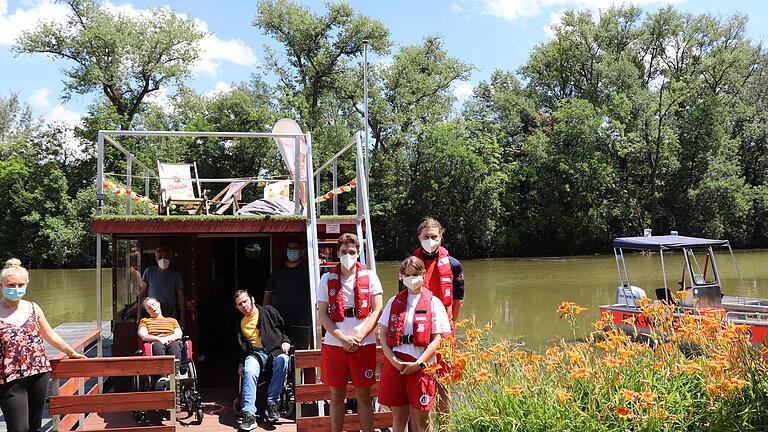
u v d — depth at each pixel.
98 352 7.47
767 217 45.31
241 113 42.97
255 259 10.17
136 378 6.97
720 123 44.88
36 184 41.22
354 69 46.25
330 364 5.40
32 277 34.97
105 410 5.60
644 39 47.75
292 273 7.66
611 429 4.23
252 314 7.14
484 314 19.39
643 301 5.43
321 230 8.06
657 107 43.94
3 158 44.19
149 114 44.16
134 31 43.50
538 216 46.12
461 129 45.50
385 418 6.04
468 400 4.85
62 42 41.62
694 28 47.16
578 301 21.59
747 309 13.98
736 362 4.73
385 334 4.98
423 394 4.88
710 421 4.25
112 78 42.72
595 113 45.94
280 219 7.70
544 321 17.92
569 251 46.75
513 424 4.33
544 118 49.34
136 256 7.95
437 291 5.35
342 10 44.47
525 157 47.97
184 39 43.44
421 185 45.19
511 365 5.01
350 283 5.35
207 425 6.75
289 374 7.04
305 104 43.84
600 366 4.76
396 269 36.09
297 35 43.78
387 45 45.41
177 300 7.88
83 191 40.59
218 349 10.01
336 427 5.45
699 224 44.28
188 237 8.00
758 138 47.06
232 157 43.75
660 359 4.90
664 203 46.00
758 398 4.32
